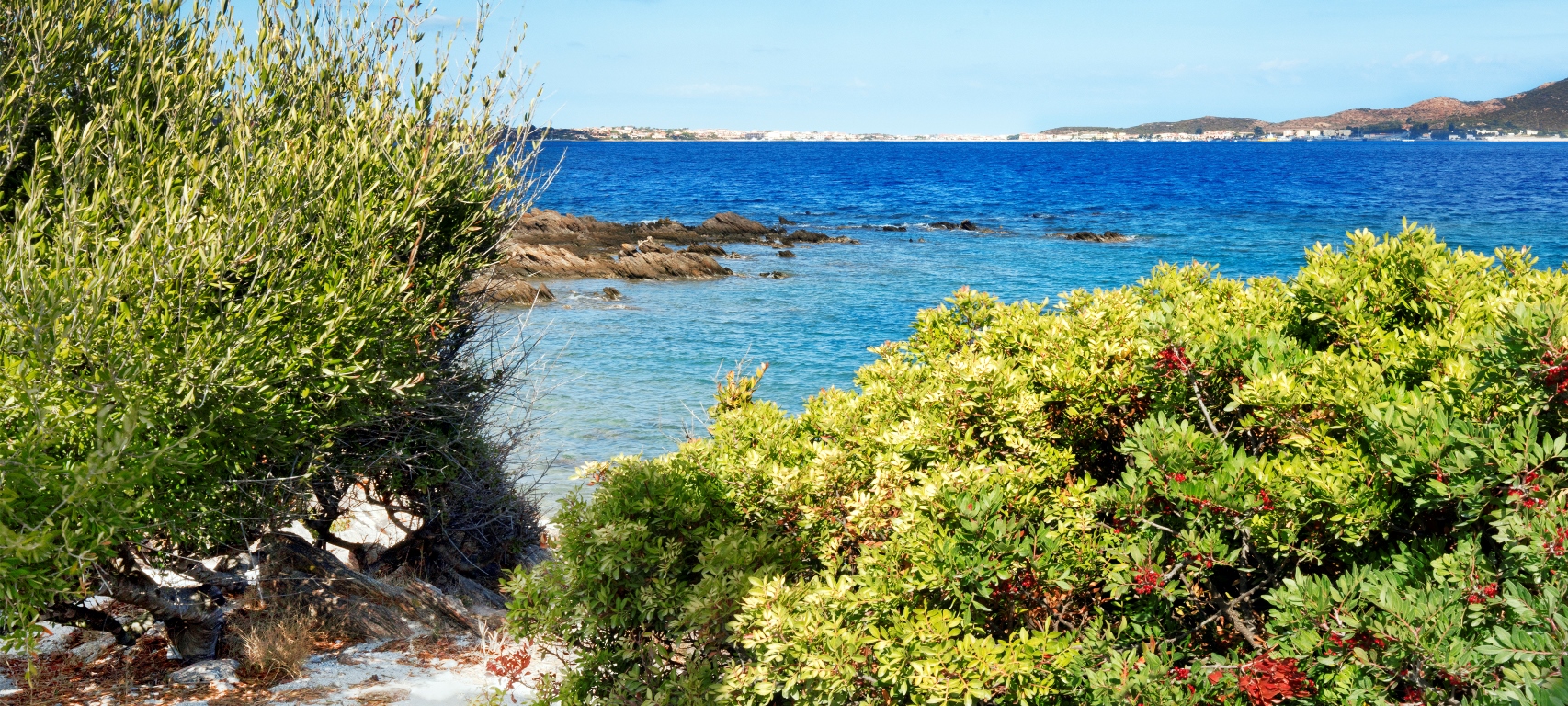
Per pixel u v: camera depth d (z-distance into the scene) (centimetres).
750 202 9156
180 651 768
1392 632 336
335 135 788
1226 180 12688
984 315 732
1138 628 428
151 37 739
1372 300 568
